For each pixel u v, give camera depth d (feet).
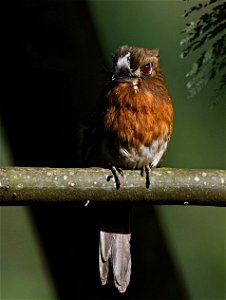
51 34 32.42
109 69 33.73
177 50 39.45
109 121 33.22
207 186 27.20
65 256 32.63
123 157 33.68
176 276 34.30
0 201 26.53
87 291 32.58
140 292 32.96
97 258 32.96
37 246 33.71
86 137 33.53
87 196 26.89
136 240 33.35
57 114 32.19
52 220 32.94
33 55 32.24
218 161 38.50
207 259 37.06
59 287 32.78
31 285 35.01
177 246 36.55
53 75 32.30
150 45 38.09
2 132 31.89
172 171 27.32
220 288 36.96
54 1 32.58
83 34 33.04
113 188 26.96
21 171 26.48
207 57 26.76
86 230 32.71
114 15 36.50
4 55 31.89
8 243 35.50
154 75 33.96
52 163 32.09
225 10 26.48
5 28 31.96
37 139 32.04
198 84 27.02
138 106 33.06
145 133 33.30
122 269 32.89
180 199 27.30
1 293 35.19
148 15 38.27
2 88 31.86
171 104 34.35
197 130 39.06
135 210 33.53
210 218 37.52
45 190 26.55
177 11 38.81
